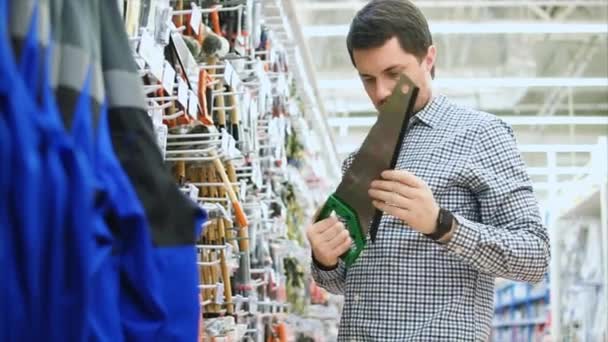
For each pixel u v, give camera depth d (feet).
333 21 24.30
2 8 2.65
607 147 12.89
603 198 12.59
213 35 7.08
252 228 8.59
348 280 5.89
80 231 2.64
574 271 15.10
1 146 2.47
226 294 7.09
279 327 10.17
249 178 8.42
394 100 5.27
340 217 6.06
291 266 12.94
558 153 35.14
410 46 5.74
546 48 25.73
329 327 16.05
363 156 5.45
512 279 5.63
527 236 5.41
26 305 2.55
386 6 5.79
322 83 24.90
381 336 5.58
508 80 23.97
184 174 6.84
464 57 26.22
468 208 5.66
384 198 5.24
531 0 21.95
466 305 5.55
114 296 2.88
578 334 14.64
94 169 2.89
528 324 24.43
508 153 5.67
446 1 22.08
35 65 2.75
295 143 13.08
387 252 5.63
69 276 2.64
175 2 6.90
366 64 5.76
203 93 6.22
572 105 29.50
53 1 3.00
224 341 6.71
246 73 8.28
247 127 7.88
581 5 22.08
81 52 3.02
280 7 10.37
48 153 2.62
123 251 2.95
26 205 2.50
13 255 2.53
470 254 5.27
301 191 12.98
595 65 26.99
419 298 5.55
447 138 5.76
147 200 3.12
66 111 2.90
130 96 3.27
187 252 3.21
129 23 5.17
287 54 11.91
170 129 6.44
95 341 2.77
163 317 3.03
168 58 5.90
